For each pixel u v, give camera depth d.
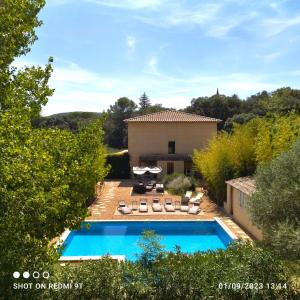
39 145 7.17
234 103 76.94
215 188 28.70
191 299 9.36
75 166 7.69
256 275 9.48
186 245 20.39
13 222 5.98
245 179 23.20
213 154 28.36
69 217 7.62
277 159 10.67
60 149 8.01
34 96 8.30
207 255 10.27
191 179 35.88
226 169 26.84
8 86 7.66
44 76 8.51
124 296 9.47
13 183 5.93
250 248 10.19
